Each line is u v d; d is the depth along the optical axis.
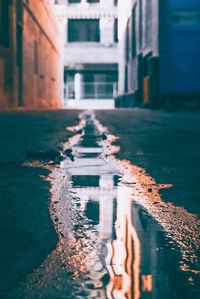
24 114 15.66
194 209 1.96
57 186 2.60
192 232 1.58
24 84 24.78
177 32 22.30
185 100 22.67
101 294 1.03
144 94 28.03
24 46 24.59
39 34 30.78
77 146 5.24
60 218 1.80
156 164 3.62
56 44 43.59
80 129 7.80
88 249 1.37
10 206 2.04
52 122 10.69
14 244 1.44
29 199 2.20
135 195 2.31
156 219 1.78
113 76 51.06
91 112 19.92
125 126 9.06
